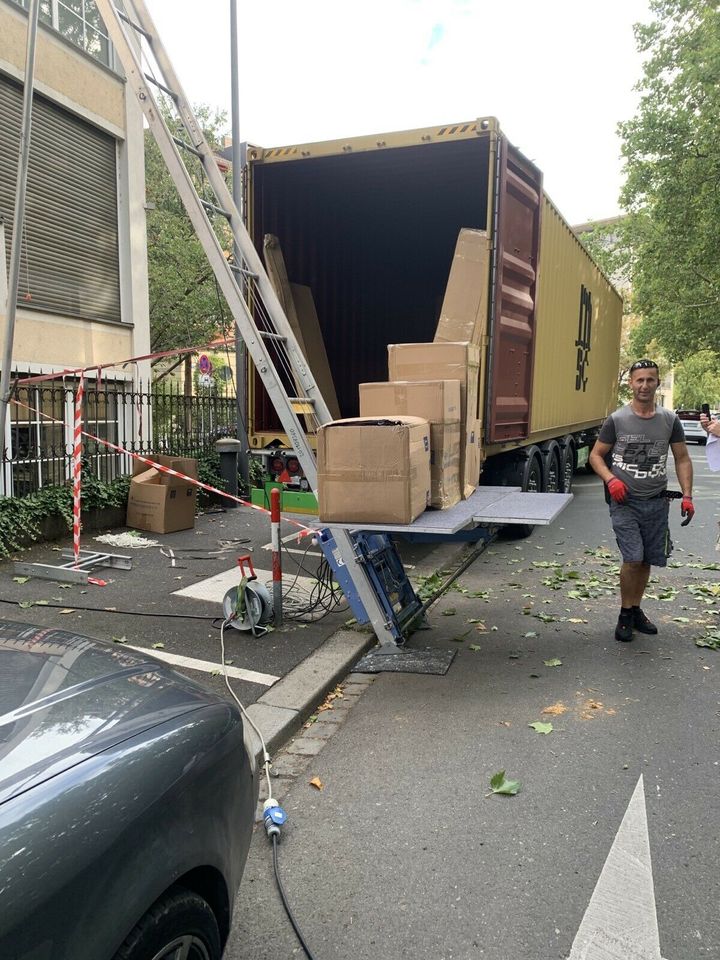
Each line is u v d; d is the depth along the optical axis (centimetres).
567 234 1031
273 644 495
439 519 440
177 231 1625
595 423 1424
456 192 881
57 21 968
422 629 547
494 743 369
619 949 230
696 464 2036
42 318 939
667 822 298
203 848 179
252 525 922
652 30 1952
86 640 242
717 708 404
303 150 732
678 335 2167
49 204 973
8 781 154
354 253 988
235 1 1045
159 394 1014
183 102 470
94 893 145
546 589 661
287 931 241
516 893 257
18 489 772
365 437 421
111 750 174
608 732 377
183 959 170
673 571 721
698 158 1788
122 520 884
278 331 501
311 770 348
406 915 247
